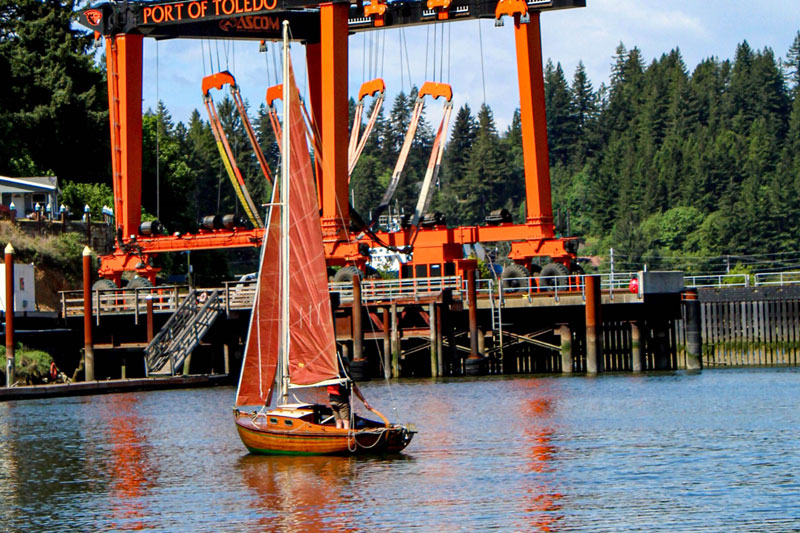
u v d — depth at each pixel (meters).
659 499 51.88
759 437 67.44
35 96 174.25
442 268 117.88
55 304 136.38
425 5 122.12
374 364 116.94
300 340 63.53
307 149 62.97
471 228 117.25
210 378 108.81
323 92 114.69
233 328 114.50
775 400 84.62
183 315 112.75
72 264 141.50
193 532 48.59
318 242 62.69
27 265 118.25
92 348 108.44
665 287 110.94
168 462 64.06
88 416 85.19
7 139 166.62
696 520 48.28
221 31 125.88
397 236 119.31
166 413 85.94
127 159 126.81
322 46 114.88
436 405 85.94
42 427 79.50
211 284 189.38
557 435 69.81
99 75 184.50
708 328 116.19
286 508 51.84
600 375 107.88
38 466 64.19
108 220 155.00
